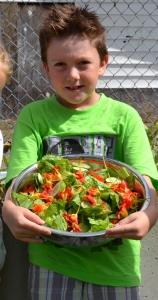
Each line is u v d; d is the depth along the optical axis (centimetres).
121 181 199
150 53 623
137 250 210
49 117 221
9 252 235
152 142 264
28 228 178
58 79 210
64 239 177
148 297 245
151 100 602
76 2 588
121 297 202
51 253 205
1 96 558
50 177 195
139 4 611
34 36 593
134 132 216
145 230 183
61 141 218
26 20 590
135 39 620
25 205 187
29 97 546
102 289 203
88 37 210
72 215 181
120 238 198
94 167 209
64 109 221
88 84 211
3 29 571
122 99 611
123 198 188
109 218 186
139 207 194
